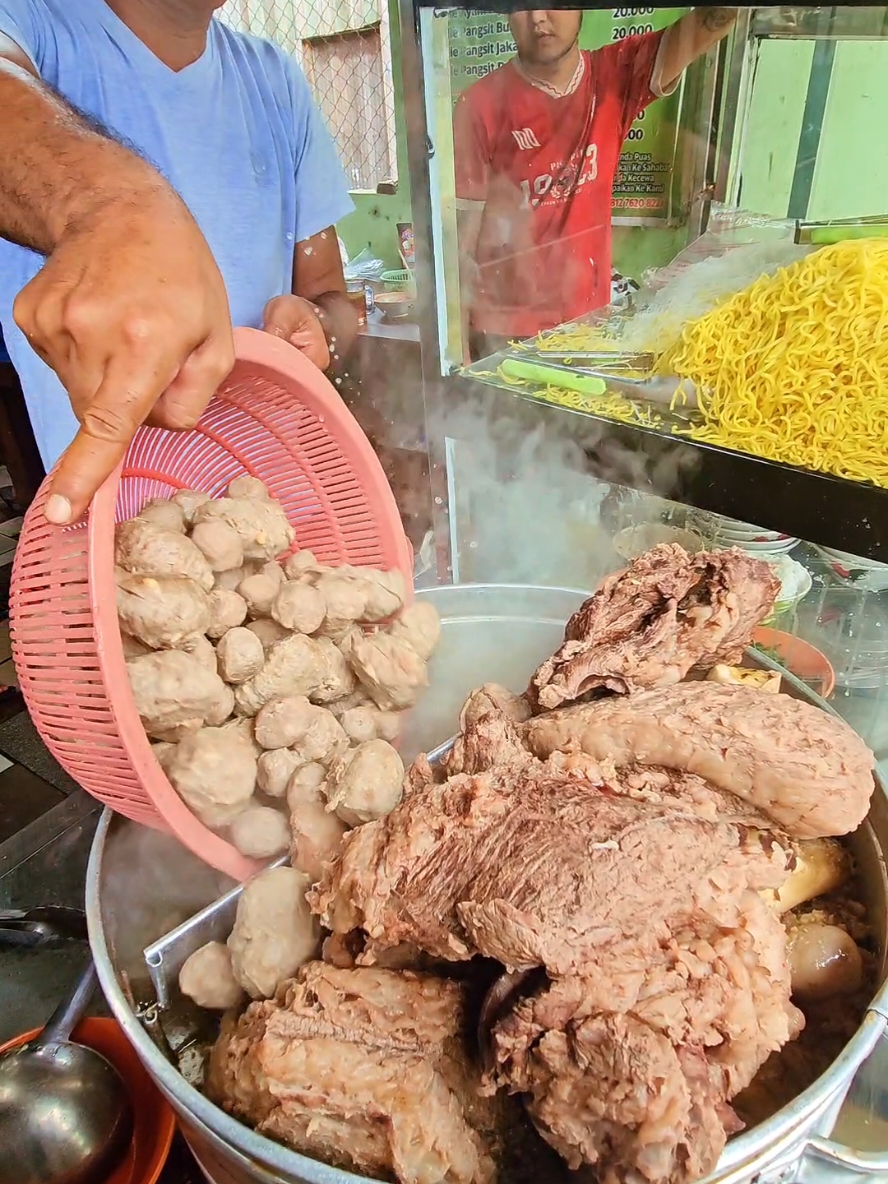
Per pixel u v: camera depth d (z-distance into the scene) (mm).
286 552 1316
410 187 1456
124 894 944
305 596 1096
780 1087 768
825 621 1433
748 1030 656
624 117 1676
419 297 1551
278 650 1054
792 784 783
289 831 978
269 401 1212
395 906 760
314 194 1985
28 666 860
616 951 675
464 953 730
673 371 1453
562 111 1567
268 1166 598
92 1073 912
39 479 3523
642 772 848
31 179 842
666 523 1517
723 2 1090
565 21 1488
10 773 1982
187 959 875
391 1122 675
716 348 1383
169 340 726
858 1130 828
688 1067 622
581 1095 635
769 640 1282
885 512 1098
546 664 1014
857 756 807
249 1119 731
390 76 3154
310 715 1039
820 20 1299
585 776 821
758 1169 591
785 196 1640
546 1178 726
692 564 1047
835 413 1210
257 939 828
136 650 1005
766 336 1335
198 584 1025
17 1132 864
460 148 1468
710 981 664
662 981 660
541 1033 661
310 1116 686
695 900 715
